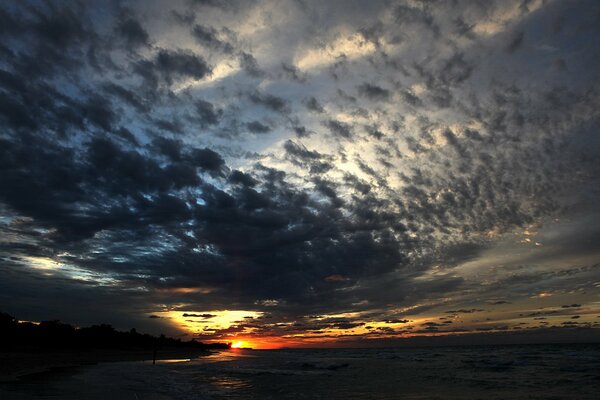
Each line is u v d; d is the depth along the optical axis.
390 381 27.47
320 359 65.31
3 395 18.23
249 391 22.81
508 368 35.62
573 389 20.78
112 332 103.81
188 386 25.28
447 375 30.97
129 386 24.64
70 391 20.45
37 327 81.00
